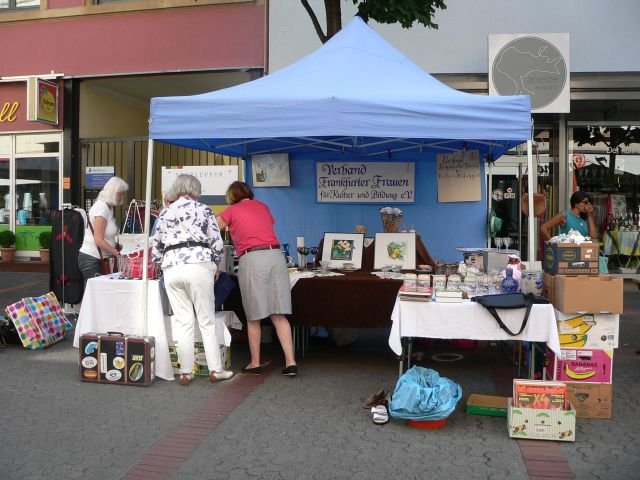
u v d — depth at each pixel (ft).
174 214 16.24
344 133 15.25
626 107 34.60
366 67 17.79
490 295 14.56
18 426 13.65
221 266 18.80
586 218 21.44
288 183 23.27
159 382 16.81
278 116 15.53
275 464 11.78
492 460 11.97
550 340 13.99
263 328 21.31
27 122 39.45
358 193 23.06
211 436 13.12
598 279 13.83
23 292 31.99
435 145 21.91
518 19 33.06
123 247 21.35
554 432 12.86
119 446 12.60
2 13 39.09
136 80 38.70
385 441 12.88
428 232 22.84
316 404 15.12
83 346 16.74
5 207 40.68
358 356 19.89
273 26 34.55
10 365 18.58
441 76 33.55
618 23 32.73
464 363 19.16
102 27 37.58
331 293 17.93
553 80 31.60
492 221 25.07
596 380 14.20
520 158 34.88
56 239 24.13
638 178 35.47
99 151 39.55
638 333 23.49
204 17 36.06
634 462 11.87
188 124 16.11
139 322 17.06
